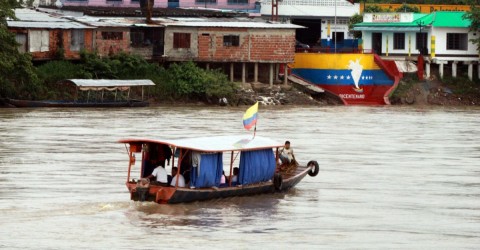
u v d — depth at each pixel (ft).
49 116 459.73
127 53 566.36
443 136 414.82
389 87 601.62
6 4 517.55
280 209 253.85
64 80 521.65
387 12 651.25
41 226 230.89
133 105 526.57
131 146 255.91
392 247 219.20
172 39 578.66
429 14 627.87
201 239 222.48
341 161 336.08
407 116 509.35
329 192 277.44
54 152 339.57
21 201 255.91
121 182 284.00
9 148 347.36
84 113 480.64
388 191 280.72
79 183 281.74
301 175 282.36
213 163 254.47
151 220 237.86
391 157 348.38
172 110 515.09
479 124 468.34
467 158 348.59
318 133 416.46
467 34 621.72
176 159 291.17
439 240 225.56
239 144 262.88
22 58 510.17
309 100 586.45
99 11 621.31
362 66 599.98
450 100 605.73
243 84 583.99
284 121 465.06
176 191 246.27
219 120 458.91
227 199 259.80
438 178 304.30
